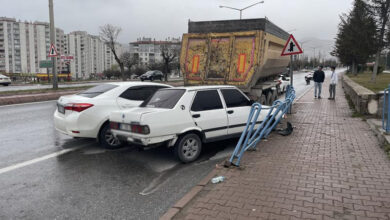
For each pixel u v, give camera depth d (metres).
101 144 7.01
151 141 5.47
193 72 10.60
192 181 5.05
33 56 110.62
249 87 9.89
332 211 3.69
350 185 4.45
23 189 4.73
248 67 9.79
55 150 6.85
